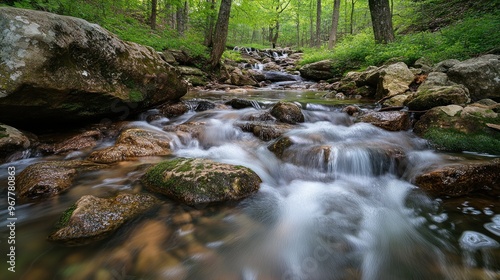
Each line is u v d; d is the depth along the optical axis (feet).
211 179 9.49
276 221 8.75
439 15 43.11
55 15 13.04
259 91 36.47
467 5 39.09
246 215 8.88
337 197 10.64
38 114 13.17
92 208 7.66
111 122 17.71
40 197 8.97
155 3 52.08
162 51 39.14
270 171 12.63
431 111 16.20
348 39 61.98
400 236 8.14
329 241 7.86
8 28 11.23
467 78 18.62
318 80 47.03
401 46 31.07
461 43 25.22
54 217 8.03
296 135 15.33
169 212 8.52
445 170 10.48
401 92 22.31
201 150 14.80
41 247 6.76
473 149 13.67
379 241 7.91
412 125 17.49
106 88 15.26
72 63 13.56
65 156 12.96
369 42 39.86
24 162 11.97
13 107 11.85
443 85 19.43
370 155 12.78
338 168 12.59
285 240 7.82
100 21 29.99
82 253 6.67
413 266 6.88
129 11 53.98
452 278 6.45
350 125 18.30
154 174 10.24
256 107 22.67
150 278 6.16
